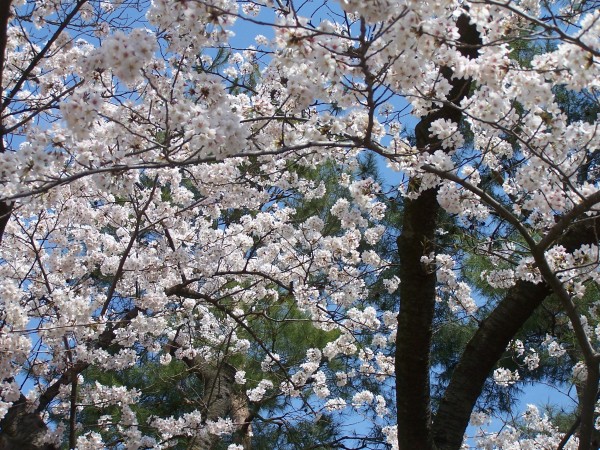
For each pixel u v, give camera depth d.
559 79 2.69
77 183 4.86
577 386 5.30
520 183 3.12
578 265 3.08
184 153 4.05
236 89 5.75
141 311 5.05
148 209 5.46
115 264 5.09
